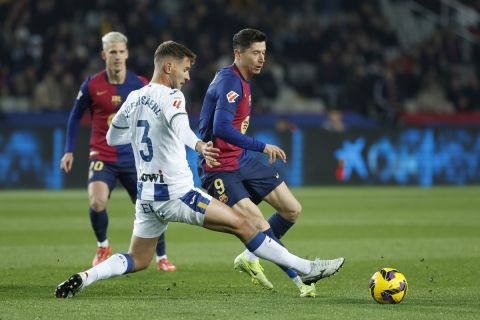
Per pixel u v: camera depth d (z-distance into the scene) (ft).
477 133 269.44
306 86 298.56
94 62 271.49
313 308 71.26
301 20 310.24
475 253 114.73
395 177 264.52
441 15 338.13
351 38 301.22
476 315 67.92
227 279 92.58
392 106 285.02
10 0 284.00
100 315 67.51
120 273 77.66
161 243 99.40
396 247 122.01
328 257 111.65
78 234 139.33
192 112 263.70
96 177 106.73
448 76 305.12
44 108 260.01
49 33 273.75
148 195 75.31
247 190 88.99
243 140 79.56
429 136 266.36
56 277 93.35
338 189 248.93
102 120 108.88
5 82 269.44
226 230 75.20
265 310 70.13
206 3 293.64
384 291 73.67
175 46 75.46
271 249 75.82
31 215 170.81
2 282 88.99
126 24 281.95
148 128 74.23
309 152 257.75
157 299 76.89
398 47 316.81
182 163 74.95
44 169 242.37
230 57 286.25
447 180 268.00
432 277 92.68
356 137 261.24
